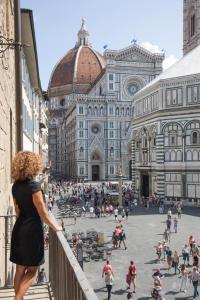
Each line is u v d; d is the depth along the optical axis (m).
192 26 112.06
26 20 30.12
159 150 74.38
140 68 137.62
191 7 110.94
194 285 25.05
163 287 26.91
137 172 86.25
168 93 73.50
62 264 6.39
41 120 72.38
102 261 33.53
